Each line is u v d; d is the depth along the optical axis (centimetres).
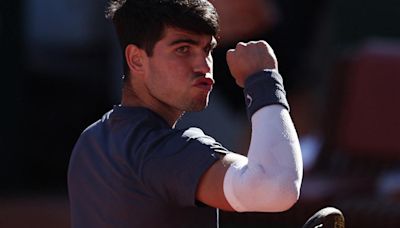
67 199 2880
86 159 866
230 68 821
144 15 827
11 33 2948
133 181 816
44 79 3045
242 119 2262
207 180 777
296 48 2633
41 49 3028
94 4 3052
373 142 2083
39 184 3011
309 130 2611
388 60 2142
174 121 866
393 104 2112
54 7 3027
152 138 815
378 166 2062
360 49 2370
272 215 1695
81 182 871
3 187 2958
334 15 2853
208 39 830
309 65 2673
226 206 773
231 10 2222
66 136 3089
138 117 839
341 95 2136
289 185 750
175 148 796
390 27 2945
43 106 3055
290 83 2641
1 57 2948
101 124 878
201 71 826
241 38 2250
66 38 3055
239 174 763
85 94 3109
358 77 2138
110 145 844
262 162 755
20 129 2983
